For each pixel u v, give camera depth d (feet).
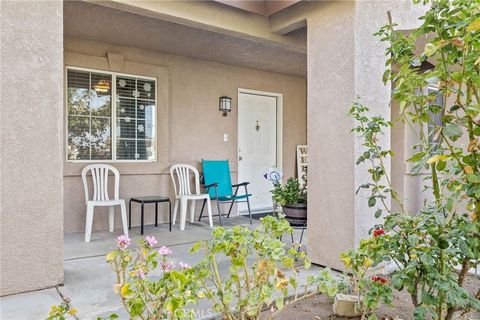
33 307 6.83
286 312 6.76
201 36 13.99
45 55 7.84
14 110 7.50
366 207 8.99
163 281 4.25
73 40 14.30
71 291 7.75
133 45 15.33
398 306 7.04
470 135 4.39
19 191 7.55
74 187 14.38
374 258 5.34
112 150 15.37
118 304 7.02
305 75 21.38
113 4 8.97
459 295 4.44
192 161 17.56
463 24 4.36
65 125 14.28
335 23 9.41
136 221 15.88
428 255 4.52
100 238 13.19
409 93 5.04
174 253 10.96
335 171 9.33
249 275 6.14
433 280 4.54
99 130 15.11
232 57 17.22
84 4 10.90
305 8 10.31
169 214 15.57
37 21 7.75
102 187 14.53
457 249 4.50
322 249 9.61
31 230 7.69
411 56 5.33
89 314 6.53
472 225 4.26
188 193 16.84
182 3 9.89
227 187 17.69
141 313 4.12
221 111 18.57
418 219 5.08
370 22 9.18
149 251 5.32
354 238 8.82
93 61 14.66
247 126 19.92
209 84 18.08
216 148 18.40
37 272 7.77
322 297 7.52
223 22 10.66
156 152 16.39
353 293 6.87
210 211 15.62
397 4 9.52
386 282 5.74
